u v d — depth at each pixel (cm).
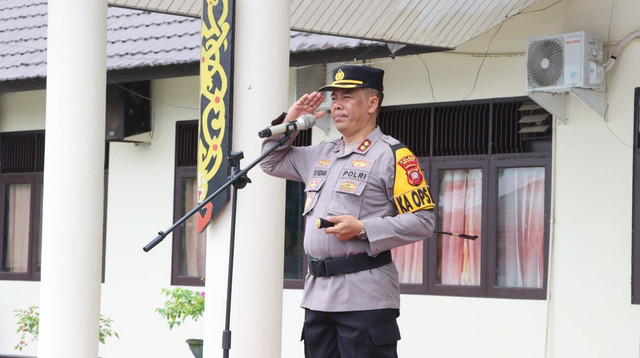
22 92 1266
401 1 750
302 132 1016
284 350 1023
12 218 1272
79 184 744
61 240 743
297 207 1035
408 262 951
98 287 754
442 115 929
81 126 745
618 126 812
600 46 793
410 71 946
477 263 906
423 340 926
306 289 504
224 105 623
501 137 892
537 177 874
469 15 783
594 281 824
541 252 870
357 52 879
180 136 1120
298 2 757
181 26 1080
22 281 1252
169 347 1107
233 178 509
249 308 617
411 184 485
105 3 757
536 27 864
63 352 738
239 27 626
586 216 830
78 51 744
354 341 484
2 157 1282
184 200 1117
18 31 1245
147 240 1139
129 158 1161
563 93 832
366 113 503
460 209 919
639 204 802
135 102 1120
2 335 1261
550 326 848
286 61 631
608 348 813
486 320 889
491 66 895
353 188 488
